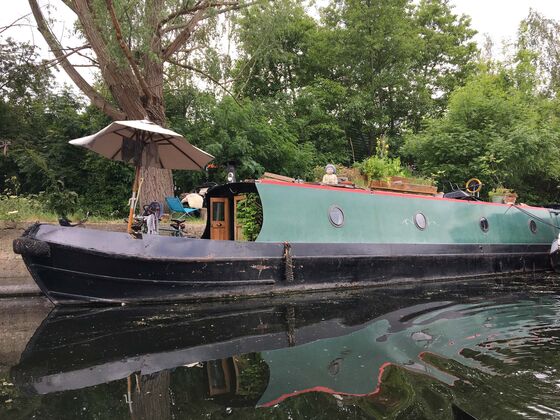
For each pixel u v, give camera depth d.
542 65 21.70
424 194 10.44
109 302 6.09
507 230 11.09
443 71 25.75
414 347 4.25
